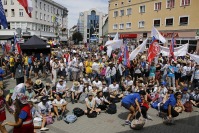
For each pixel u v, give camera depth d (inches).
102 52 1004.6
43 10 2309.3
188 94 412.2
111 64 522.6
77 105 405.4
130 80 489.1
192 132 295.7
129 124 317.1
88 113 349.1
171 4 1398.9
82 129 299.7
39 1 2207.2
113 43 687.7
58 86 419.2
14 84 547.8
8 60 695.1
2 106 245.0
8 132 278.7
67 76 639.1
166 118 333.1
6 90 476.7
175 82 543.2
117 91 449.1
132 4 1696.6
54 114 341.4
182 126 317.4
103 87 437.4
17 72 466.9
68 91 427.2
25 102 187.0
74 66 579.2
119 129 302.4
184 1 1317.7
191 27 1286.9
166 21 1446.9
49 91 418.9
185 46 605.0
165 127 312.2
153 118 349.1
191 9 1279.5
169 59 565.9
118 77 537.0
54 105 335.6
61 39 2455.7
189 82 544.7
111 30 1956.2
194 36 1272.1
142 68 568.1
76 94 421.1
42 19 2297.0
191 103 400.8
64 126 308.3
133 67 574.2
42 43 753.0
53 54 781.9
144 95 337.4
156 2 1498.5
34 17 2119.8
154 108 401.4
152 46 542.3
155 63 571.8
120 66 541.0
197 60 503.2
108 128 305.1
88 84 452.1
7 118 325.4
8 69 691.4
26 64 629.6
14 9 2031.3
